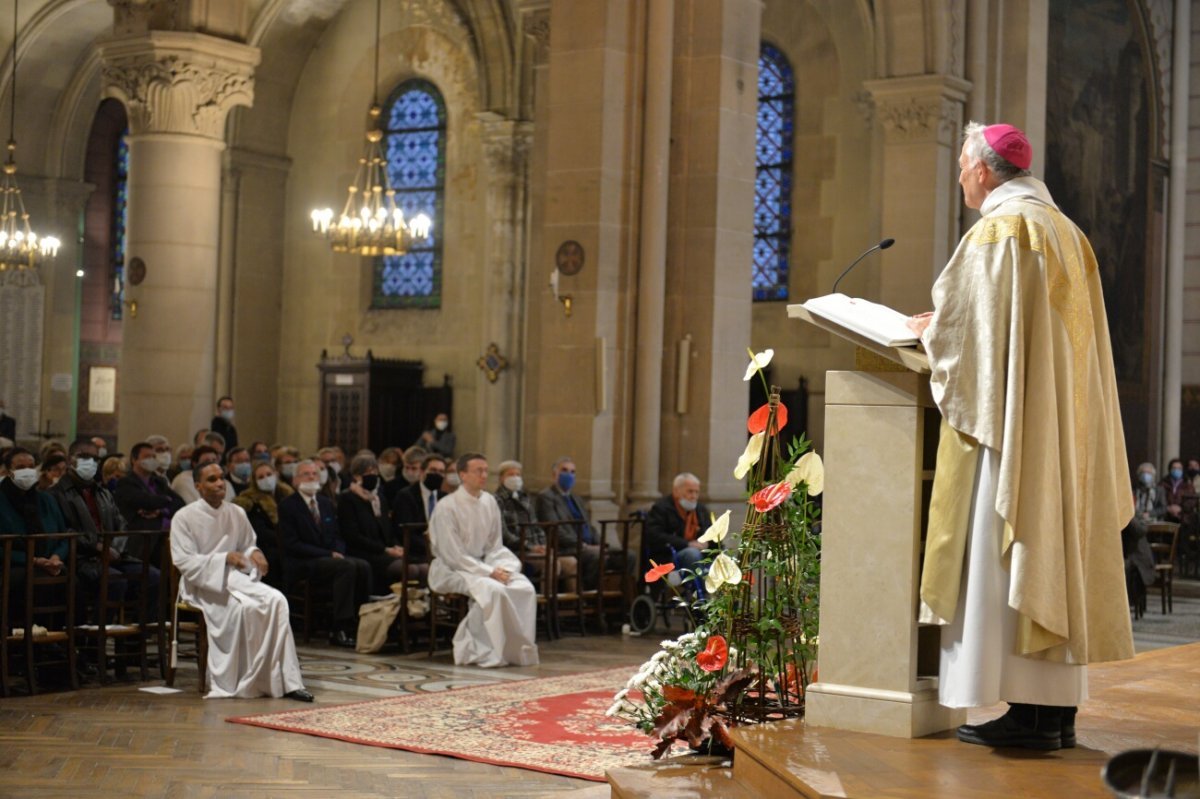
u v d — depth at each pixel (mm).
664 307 14859
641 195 14578
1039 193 4535
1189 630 14617
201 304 18281
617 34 14383
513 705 9219
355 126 26281
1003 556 4328
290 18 25844
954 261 4473
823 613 4855
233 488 13922
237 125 26062
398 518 13664
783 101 22875
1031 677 4336
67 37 27422
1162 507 20531
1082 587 4336
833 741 4598
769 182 22984
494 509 11922
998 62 19422
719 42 14750
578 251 14391
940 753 4414
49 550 10359
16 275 28188
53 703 9164
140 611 10148
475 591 11242
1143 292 24000
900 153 18828
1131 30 23359
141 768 7281
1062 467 4375
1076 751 4484
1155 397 24531
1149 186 24109
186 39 17766
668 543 13141
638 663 11367
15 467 10250
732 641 5785
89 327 29250
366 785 6965
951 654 4434
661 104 14570
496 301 23672
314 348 26641
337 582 12055
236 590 9602
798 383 22266
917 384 4676
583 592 13148
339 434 24922
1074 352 4457
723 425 14805
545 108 16609
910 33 18703
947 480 4457
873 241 20891
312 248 26656
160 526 12188
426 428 25266
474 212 25031
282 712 8906
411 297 25938
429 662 11312
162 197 18078
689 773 5109
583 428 14344
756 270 23062
